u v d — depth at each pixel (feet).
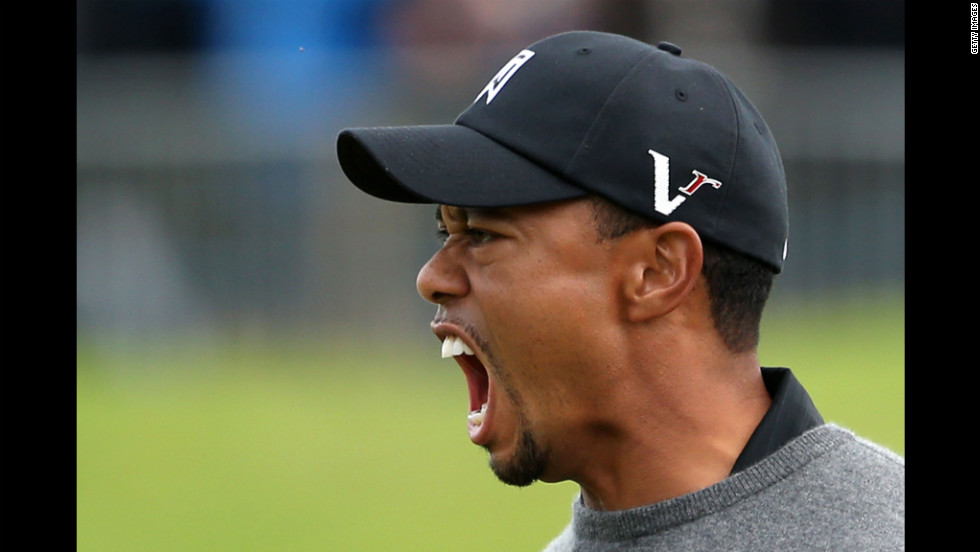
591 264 20.07
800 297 155.94
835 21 170.71
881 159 156.25
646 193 19.79
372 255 152.05
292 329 151.74
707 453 20.47
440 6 173.78
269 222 153.28
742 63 158.30
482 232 20.97
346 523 98.37
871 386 124.77
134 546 93.20
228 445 119.85
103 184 152.25
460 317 21.25
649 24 170.60
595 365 20.20
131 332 150.61
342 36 169.27
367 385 138.10
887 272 156.04
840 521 19.49
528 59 21.39
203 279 152.25
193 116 156.25
